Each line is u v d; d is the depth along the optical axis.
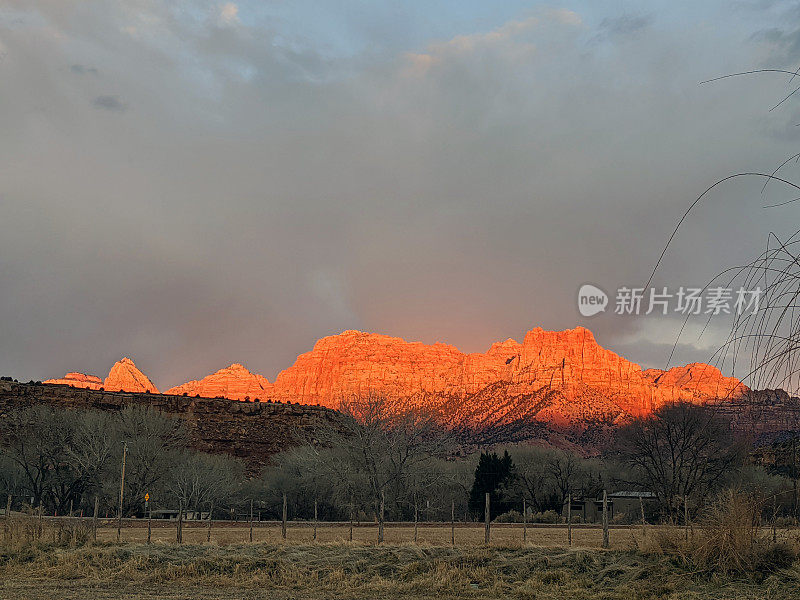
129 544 31.81
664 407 64.56
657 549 21.91
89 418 70.81
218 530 43.75
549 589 21.62
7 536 33.12
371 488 64.19
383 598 22.22
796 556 19.11
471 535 39.19
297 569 26.56
